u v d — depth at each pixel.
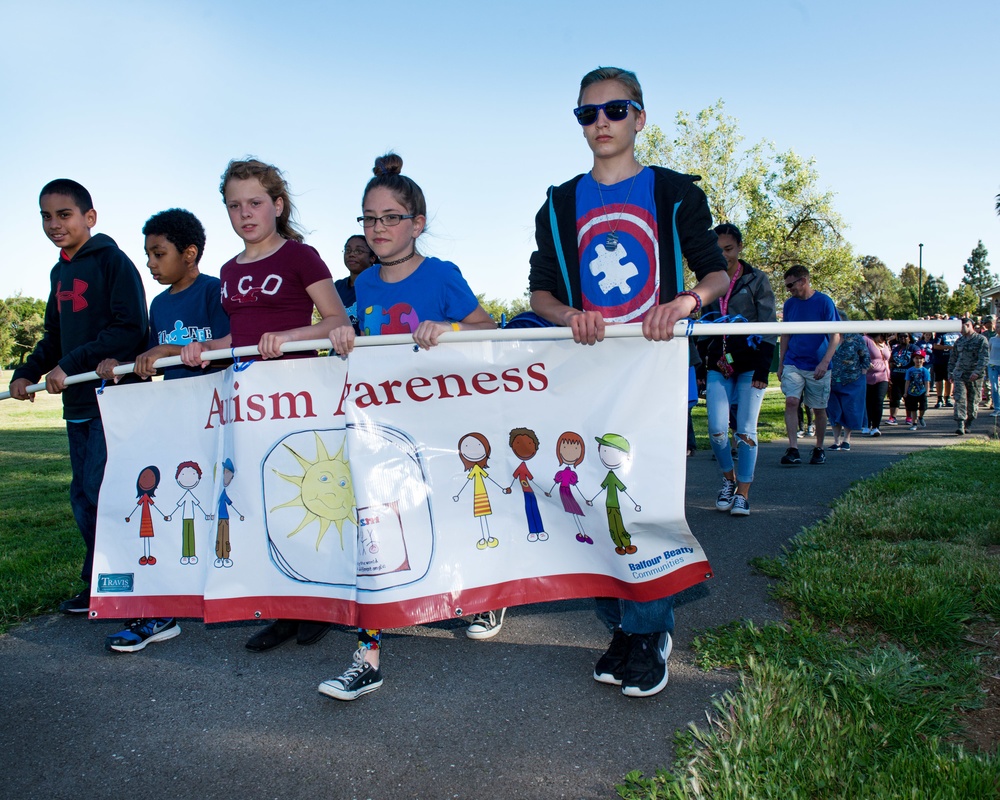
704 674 2.81
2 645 3.42
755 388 5.25
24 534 5.71
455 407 2.80
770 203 37.69
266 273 3.26
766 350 5.23
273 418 3.01
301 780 2.24
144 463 3.33
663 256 2.70
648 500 2.60
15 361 68.56
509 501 2.79
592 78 2.74
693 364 3.04
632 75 2.75
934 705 2.45
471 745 2.39
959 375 11.49
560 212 2.85
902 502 5.09
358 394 2.84
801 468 7.69
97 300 3.86
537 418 2.75
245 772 2.30
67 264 3.94
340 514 2.93
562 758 2.30
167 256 3.75
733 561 4.15
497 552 2.80
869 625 3.12
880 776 2.02
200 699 2.80
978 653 2.86
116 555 3.33
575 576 2.76
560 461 2.72
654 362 2.62
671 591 2.59
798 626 3.04
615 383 2.66
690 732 2.39
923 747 2.21
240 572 3.03
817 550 4.07
